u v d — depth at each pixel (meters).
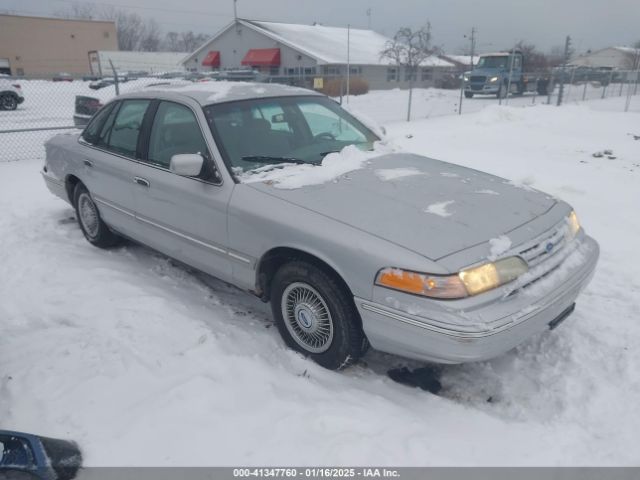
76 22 50.34
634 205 6.57
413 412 2.83
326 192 3.28
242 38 36.41
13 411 2.76
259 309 4.03
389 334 2.77
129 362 3.12
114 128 4.63
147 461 2.43
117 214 4.57
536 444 2.62
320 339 3.23
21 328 3.61
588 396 3.00
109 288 4.14
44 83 25.69
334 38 39.81
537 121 15.59
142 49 80.88
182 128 3.89
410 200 3.18
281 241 3.14
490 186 3.55
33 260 4.74
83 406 2.77
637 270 4.62
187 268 4.72
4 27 46.91
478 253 2.73
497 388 3.11
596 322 3.75
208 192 3.55
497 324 2.60
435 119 17.39
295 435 2.57
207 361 3.16
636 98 29.55
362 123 4.60
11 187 7.55
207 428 2.61
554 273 3.00
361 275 2.81
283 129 4.03
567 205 3.55
